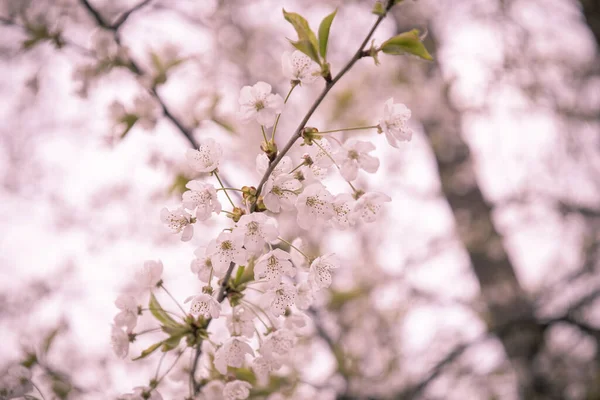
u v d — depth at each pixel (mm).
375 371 5512
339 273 5863
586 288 5586
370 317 5793
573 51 6816
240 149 5457
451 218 7020
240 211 1746
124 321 1994
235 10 6359
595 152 6602
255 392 3023
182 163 3398
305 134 1659
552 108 6523
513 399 6160
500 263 6508
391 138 1745
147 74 3518
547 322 5418
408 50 1556
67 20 3938
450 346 5828
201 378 2227
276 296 1861
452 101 6773
